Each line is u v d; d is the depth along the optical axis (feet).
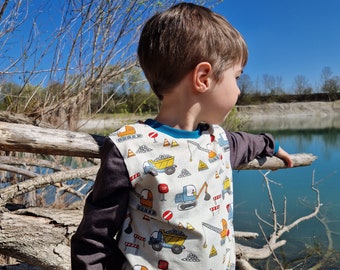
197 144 3.27
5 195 5.31
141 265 3.08
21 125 4.53
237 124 18.28
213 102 3.22
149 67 3.34
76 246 3.13
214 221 3.23
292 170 22.45
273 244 10.21
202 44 3.06
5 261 7.22
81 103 10.07
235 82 3.32
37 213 5.34
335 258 10.94
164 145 3.15
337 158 26.73
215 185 3.29
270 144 4.87
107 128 12.39
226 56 3.16
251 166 5.07
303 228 13.21
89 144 4.73
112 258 3.25
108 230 3.09
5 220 5.10
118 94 11.72
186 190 3.11
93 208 3.11
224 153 3.58
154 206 3.07
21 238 5.12
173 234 3.10
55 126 9.78
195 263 3.11
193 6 3.33
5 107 9.94
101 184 3.07
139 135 3.16
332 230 12.84
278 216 14.51
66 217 5.41
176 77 3.16
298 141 40.86
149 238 3.10
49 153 4.66
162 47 3.18
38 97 9.68
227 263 3.36
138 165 3.04
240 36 3.33
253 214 14.71
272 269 10.67
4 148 4.47
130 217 3.15
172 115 3.29
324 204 15.55
